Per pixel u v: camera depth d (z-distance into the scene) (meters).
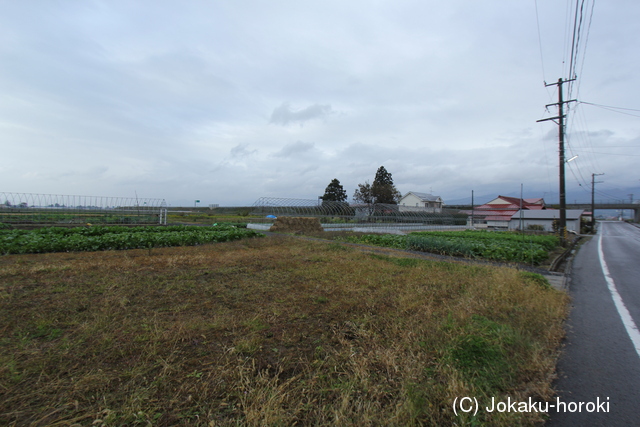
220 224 28.91
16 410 2.62
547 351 4.33
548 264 13.37
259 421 2.56
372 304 5.88
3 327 4.34
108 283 6.82
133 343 3.92
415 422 2.69
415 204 70.75
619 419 2.96
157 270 8.45
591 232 52.38
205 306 5.54
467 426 2.67
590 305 7.12
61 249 12.12
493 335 4.39
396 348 3.91
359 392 3.04
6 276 7.32
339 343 4.19
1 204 26.23
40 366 3.28
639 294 8.28
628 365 4.10
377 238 18.61
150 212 31.94
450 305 5.96
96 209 30.48
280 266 9.52
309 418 2.70
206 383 3.04
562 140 23.56
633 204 93.25
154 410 2.68
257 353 3.83
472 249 14.54
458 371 3.43
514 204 66.31
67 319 4.69
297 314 5.25
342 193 69.12
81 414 2.62
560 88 23.09
